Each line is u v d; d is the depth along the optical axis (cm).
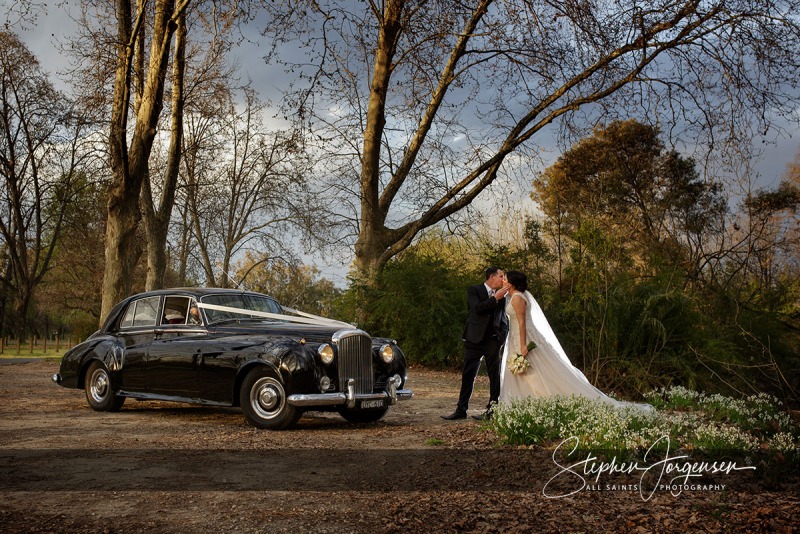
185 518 442
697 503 473
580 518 446
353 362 839
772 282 1966
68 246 4250
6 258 4375
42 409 1024
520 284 866
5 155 3631
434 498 494
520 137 1947
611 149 2786
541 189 2897
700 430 665
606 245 1518
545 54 1773
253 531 418
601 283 1537
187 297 945
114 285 1744
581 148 2839
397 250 2134
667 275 1565
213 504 476
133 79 1948
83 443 719
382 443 725
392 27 2078
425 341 2012
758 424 852
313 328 865
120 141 1689
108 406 993
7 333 5200
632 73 1769
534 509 465
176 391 905
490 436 724
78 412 994
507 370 863
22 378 1644
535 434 677
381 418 948
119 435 777
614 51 1712
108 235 1761
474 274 2089
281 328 870
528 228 2014
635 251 1864
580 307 1561
